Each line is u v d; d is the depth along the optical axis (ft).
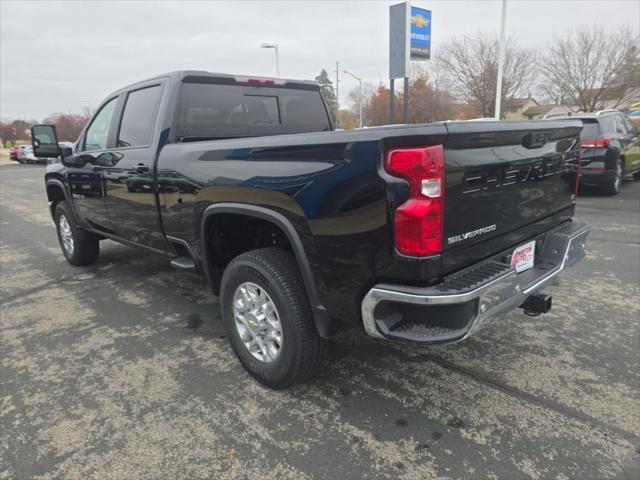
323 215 7.28
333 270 7.41
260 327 8.96
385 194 6.48
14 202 40.88
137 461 7.39
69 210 16.80
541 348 10.45
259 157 8.25
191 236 10.43
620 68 93.97
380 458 7.29
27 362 10.61
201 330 12.07
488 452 7.32
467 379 9.35
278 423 8.20
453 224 6.81
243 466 7.22
